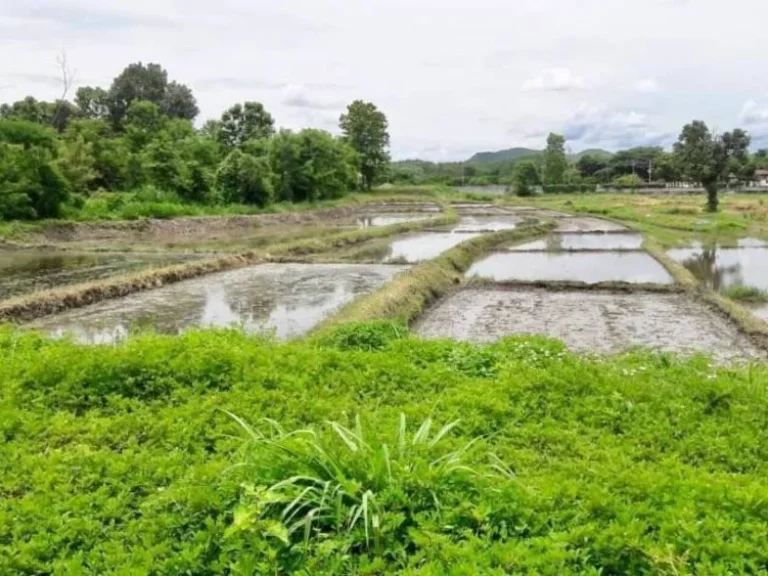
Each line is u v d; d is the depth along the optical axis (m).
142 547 3.50
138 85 77.50
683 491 3.77
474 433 5.39
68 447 4.88
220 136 66.25
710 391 6.11
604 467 4.38
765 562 3.15
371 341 8.67
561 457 4.88
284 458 3.87
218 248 26.06
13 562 3.37
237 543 3.37
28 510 3.82
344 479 3.58
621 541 3.23
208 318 13.38
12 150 29.66
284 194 52.94
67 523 3.68
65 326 12.61
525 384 6.33
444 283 17.53
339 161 61.50
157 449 4.88
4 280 17.81
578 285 17.42
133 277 16.98
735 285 17.72
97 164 41.56
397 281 15.66
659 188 79.81
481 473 3.90
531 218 44.00
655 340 11.64
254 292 16.58
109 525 3.76
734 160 44.34
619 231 35.03
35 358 6.65
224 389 6.29
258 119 68.62
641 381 6.51
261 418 5.33
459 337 11.98
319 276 19.38
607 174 97.69
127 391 6.20
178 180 41.38
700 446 5.09
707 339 11.73
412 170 110.31
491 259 24.45
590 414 5.78
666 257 22.78
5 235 26.53
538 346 7.91
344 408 5.77
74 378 6.20
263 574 3.19
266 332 10.32
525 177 79.81
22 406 5.76
